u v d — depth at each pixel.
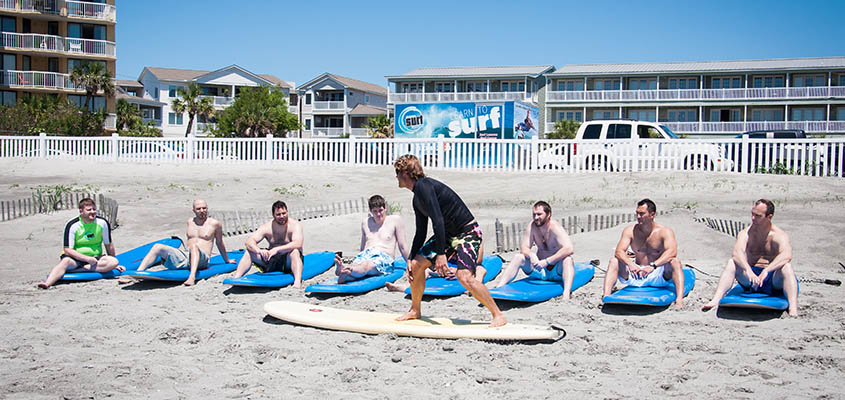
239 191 18.95
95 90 46.53
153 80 70.94
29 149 27.05
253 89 61.66
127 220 15.30
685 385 4.94
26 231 14.19
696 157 18.70
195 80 68.75
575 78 56.94
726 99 51.12
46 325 6.88
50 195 16.98
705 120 52.94
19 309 7.61
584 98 55.06
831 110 49.62
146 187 19.56
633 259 8.54
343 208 16.44
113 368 5.43
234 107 56.09
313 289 8.19
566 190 17.19
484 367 5.42
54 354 5.84
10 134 39.75
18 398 4.75
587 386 4.94
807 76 50.72
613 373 5.24
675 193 15.75
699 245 11.30
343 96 71.38
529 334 5.99
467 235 6.10
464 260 6.05
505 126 25.83
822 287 8.29
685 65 55.38
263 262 9.13
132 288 8.88
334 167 22.78
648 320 6.93
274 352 5.84
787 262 7.09
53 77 46.16
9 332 6.58
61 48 46.31
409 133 27.55
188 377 5.23
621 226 12.85
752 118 51.81
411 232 13.44
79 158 25.98
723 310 7.22
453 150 21.83
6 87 44.91
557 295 7.99
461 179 20.06
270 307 7.16
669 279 7.80
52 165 24.23
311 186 19.52
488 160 21.19
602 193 16.44
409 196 17.64
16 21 45.53
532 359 5.61
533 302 7.75
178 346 6.11
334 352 5.87
